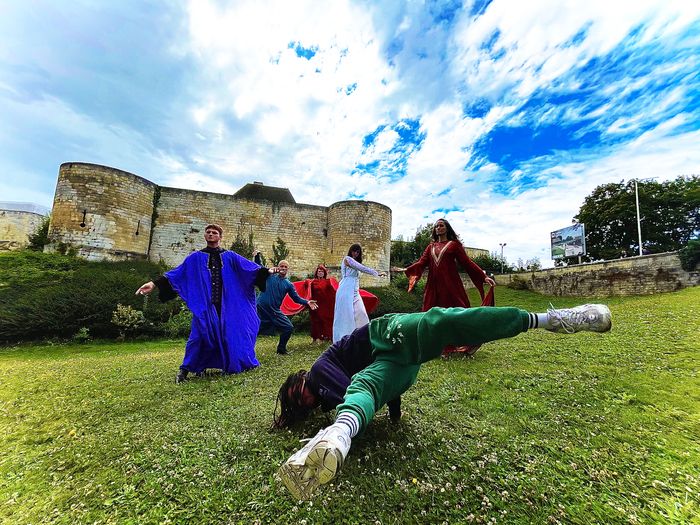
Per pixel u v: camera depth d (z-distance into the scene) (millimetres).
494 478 1953
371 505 1759
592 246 35594
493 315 1791
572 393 3391
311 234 30859
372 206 29906
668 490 1816
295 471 1323
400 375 2141
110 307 15172
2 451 2664
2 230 34469
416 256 40656
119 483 2088
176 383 4574
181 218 27406
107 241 23094
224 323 5219
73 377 5285
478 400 3346
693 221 31438
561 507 1684
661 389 3338
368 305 8008
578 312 1765
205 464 2229
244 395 3775
